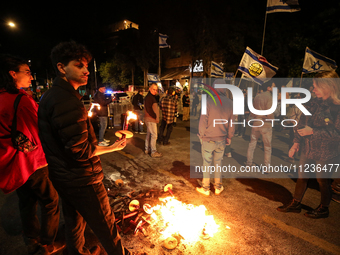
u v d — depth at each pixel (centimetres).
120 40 2869
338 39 1080
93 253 203
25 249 217
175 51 2770
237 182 373
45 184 190
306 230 247
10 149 170
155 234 238
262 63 509
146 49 2523
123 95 1667
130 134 171
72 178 143
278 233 242
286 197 323
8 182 175
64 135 128
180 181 373
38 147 184
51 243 204
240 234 239
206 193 321
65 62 135
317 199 318
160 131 627
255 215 275
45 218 197
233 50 1741
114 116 899
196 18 1930
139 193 329
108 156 503
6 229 247
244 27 1703
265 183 370
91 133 158
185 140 667
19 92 179
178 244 223
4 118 164
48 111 131
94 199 150
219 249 217
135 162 465
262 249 218
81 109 136
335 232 244
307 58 599
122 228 248
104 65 3027
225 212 281
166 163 461
